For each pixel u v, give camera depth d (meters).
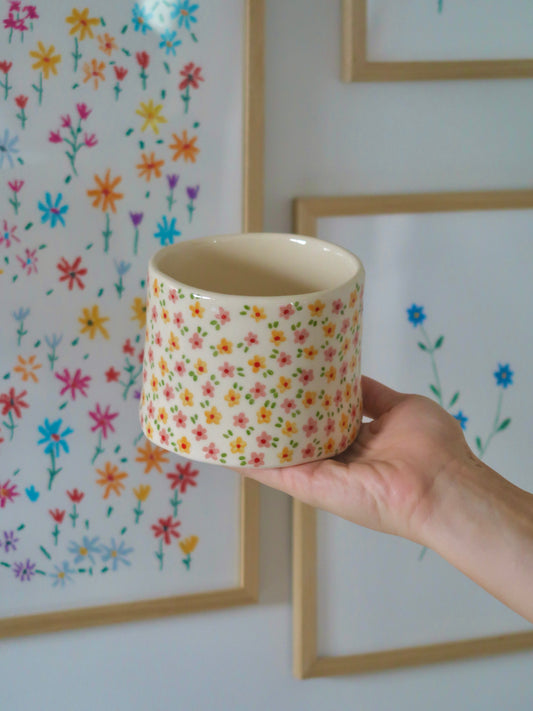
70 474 0.80
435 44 0.76
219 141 0.75
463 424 0.86
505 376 0.85
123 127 0.74
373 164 0.79
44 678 0.85
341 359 0.55
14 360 0.76
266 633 0.88
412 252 0.81
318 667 0.87
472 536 0.58
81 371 0.78
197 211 0.76
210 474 0.83
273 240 0.62
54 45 0.71
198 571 0.84
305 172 0.78
